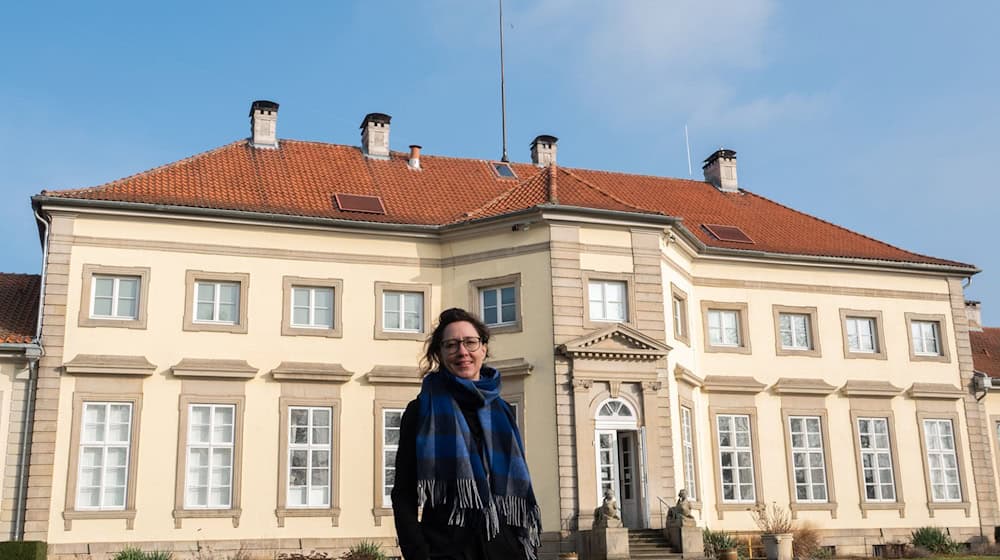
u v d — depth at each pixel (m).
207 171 27.56
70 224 24.47
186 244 25.25
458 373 4.38
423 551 4.01
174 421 24.22
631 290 25.91
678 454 25.80
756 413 29.28
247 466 24.48
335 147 31.22
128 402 24.05
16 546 20.80
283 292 25.75
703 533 26.22
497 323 25.95
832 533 28.92
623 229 26.23
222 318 25.33
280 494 24.52
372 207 27.56
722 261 30.02
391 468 25.53
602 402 24.81
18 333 24.19
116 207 24.59
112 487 23.53
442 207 28.67
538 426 24.50
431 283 26.88
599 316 25.64
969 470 31.09
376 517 25.08
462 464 4.10
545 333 24.97
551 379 24.61
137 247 24.86
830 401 30.19
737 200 35.06
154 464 23.84
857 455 29.97
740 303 29.94
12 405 23.38
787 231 32.84
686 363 27.84
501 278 25.92
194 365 24.48
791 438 29.50
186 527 23.72
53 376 23.53
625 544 22.44
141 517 23.47
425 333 26.53
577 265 25.48
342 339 25.91
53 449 23.17
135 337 24.38
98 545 22.98
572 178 28.19
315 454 25.14
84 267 24.36
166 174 26.80
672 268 27.78
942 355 31.88
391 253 26.80
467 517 4.15
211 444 24.44
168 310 24.77
